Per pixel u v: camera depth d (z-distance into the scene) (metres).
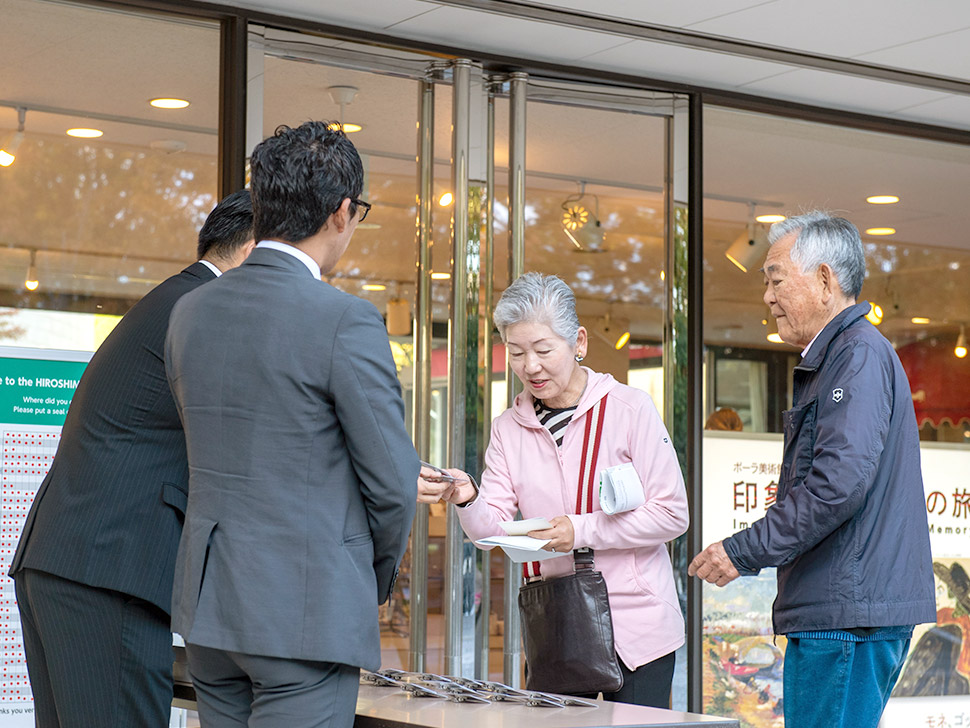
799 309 2.79
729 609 4.75
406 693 2.47
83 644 2.52
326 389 1.95
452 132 4.42
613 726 2.05
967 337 5.62
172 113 4.07
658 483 2.88
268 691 1.97
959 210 5.56
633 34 4.27
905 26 4.21
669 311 4.79
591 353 4.84
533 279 2.94
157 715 2.57
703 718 2.15
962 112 5.20
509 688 2.50
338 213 2.09
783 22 4.18
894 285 5.50
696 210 4.82
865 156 5.32
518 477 3.03
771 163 5.08
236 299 2.04
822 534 2.58
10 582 3.65
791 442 2.76
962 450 5.45
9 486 3.68
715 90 4.87
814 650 2.67
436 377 4.43
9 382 3.71
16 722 3.63
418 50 4.32
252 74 4.07
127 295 4.08
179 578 2.04
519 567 4.42
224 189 4.06
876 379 2.62
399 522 2.00
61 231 4.01
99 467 2.54
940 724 5.16
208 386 2.01
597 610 2.79
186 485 2.60
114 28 3.99
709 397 4.86
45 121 3.98
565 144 4.68
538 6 4.04
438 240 4.43
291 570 1.93
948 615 5.25
